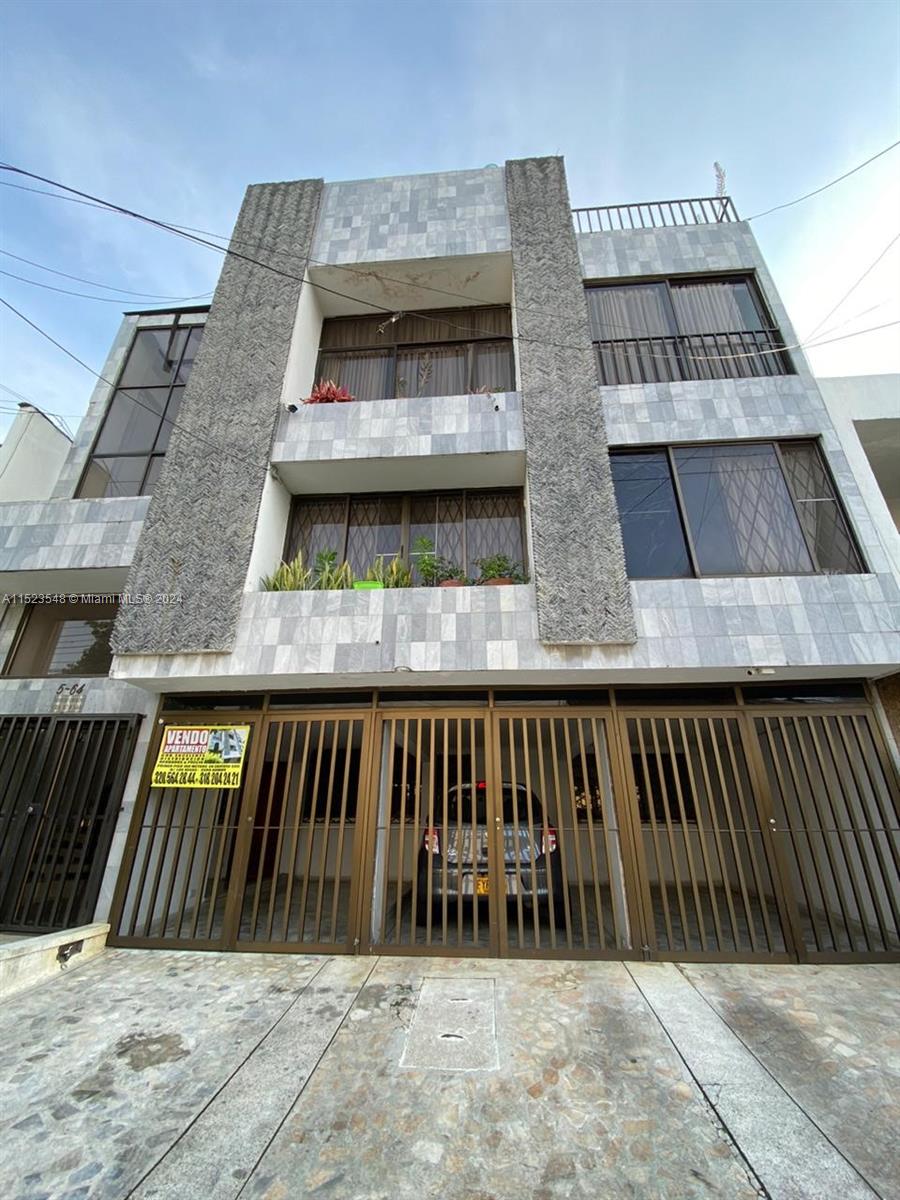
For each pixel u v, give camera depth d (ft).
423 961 14.23
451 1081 9.04
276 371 19.65
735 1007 11.55
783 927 14.28
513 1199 6.77
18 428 22.99
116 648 16.43
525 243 20.81
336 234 22.09
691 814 25.08
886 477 22.04
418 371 22.68
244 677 16.22
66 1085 8.95
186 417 19.11
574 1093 8.72
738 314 20.67
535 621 15.75
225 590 16.74
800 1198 6.77
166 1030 10.75
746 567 16.66
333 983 12.89
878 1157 7.36
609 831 16.29
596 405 18.08
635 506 17.70
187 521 17.74
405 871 22.44
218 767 17.02
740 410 18.31
